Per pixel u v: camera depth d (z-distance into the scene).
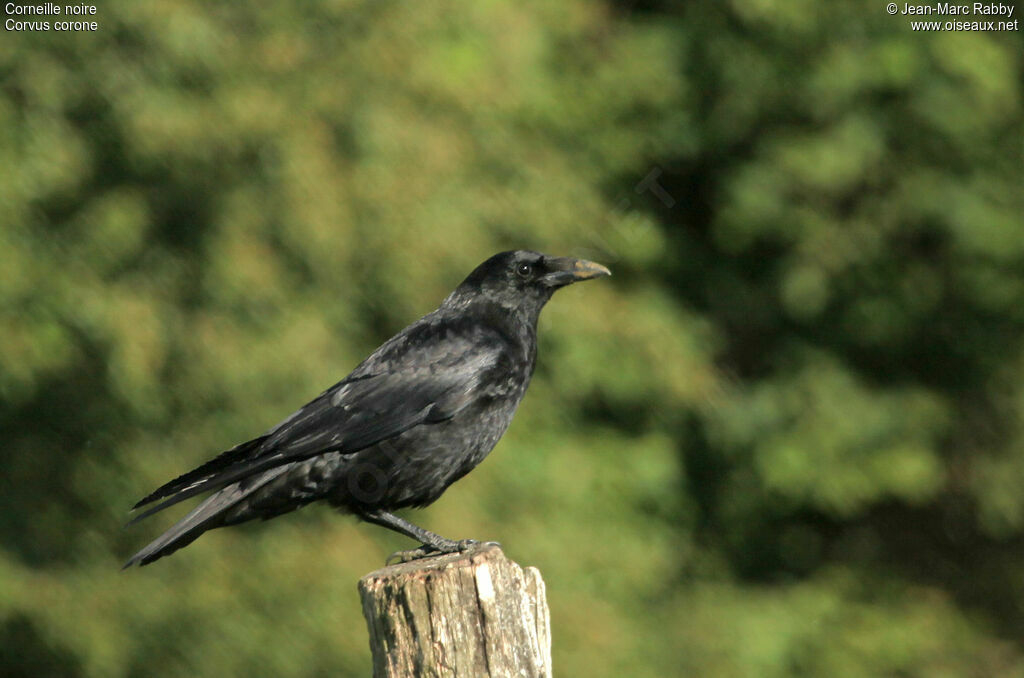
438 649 5.34
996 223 16.16
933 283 16.94
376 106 13.03
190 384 12.47
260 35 13.25
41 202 13.30
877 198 16.48
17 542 13.40
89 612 12.81
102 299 12.69
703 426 16.06
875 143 15.88
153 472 12.80
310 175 12.62
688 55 16.52
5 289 12.60
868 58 15.85
